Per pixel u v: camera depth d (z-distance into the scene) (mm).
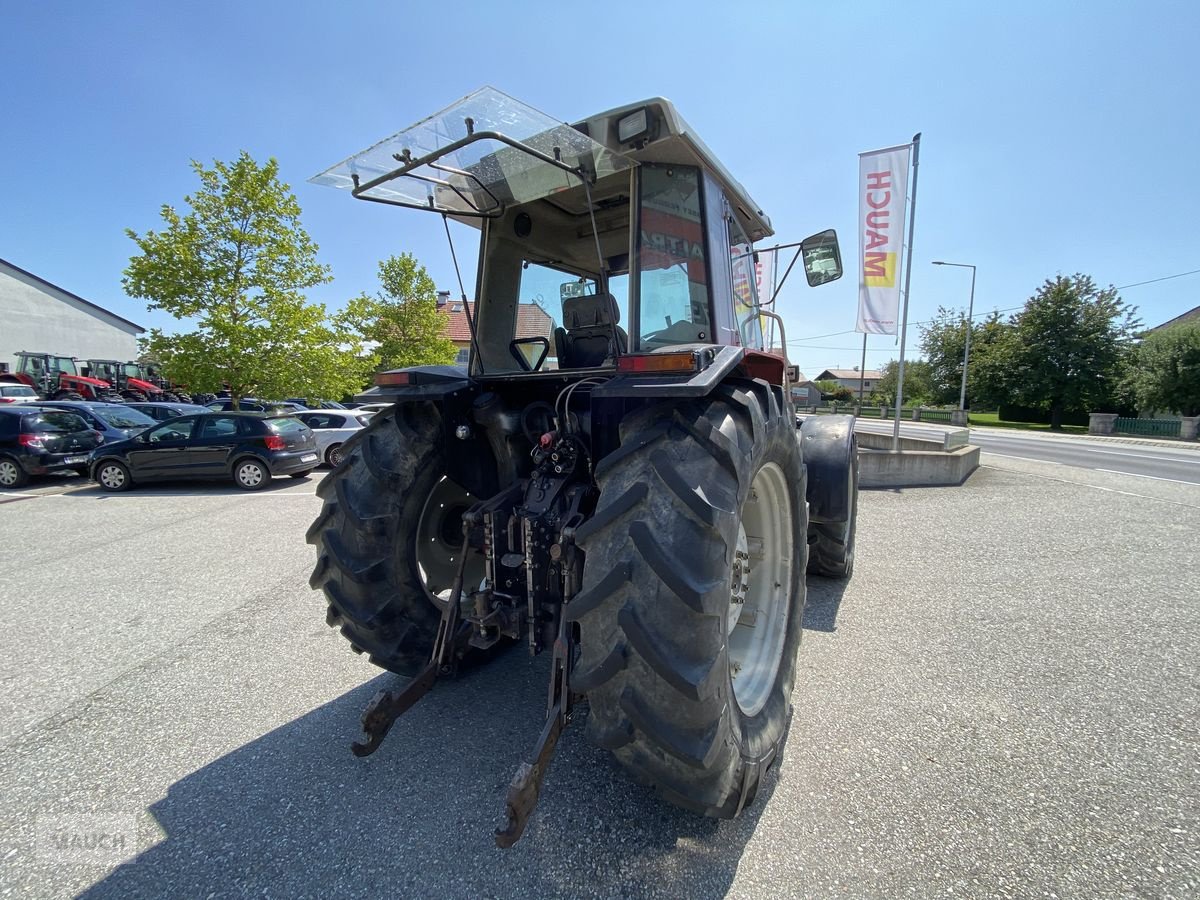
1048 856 1746
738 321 2830
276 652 3295
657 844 1812
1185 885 1636
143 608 4023
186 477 9656
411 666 2547
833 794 2029
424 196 2467
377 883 1685
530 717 2543
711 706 1539
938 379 41750
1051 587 4156
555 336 2820
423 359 21500
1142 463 12586
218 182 12062
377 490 2367
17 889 1684
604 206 2812
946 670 2934
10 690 2885
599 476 1696
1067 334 31016
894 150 9906
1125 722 2469
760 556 2533
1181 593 4035
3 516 7441
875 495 7938
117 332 36406
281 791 2094
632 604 1515
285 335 12492
